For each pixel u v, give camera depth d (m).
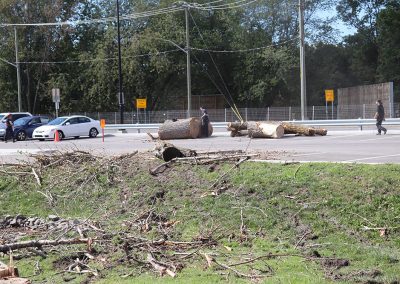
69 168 17.20
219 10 64.31
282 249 10.48
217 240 11.25
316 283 8.37
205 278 8.91
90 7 67.94
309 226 11.35
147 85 62.97
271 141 26.62
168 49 60.38
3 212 15.50
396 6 65.94
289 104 66.38
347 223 11.21
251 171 14.02
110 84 61.19
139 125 44.25
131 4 64.94
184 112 56.53
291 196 12.43
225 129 42.75
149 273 9.57
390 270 9.05
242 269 9.32
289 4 63.94
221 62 64.88
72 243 11.23
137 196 14.48
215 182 13.87
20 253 11.23
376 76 63.47
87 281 9.37
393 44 60.03
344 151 19.52
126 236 11.73
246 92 63.38
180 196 13.84
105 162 16.84
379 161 15.71
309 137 29.64
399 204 11.30
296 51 64.38
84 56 62.47
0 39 61.94
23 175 17.39
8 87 64.12
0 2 60.38
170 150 16.03
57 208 15.23
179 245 11.05
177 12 62.00
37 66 64.12
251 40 64.12
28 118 40.59
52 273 10.02
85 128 39.69
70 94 65.31
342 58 69.25
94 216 14.09
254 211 12.25
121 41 60.41
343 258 9.77
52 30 62.97
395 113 45.94
